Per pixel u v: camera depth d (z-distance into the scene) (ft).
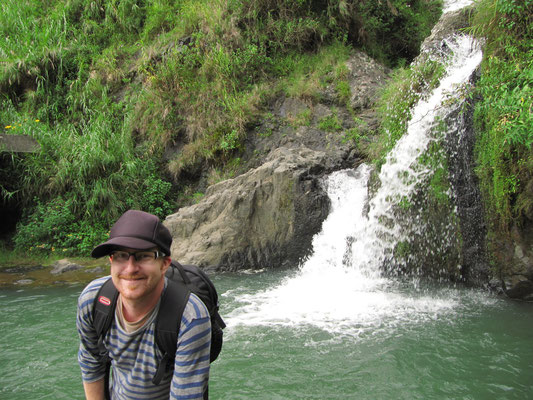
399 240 22.82
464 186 20.77
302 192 26.20
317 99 34.50
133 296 5.22
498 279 19.62
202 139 34.42
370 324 16.48
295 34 37.55
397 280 23.00
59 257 30.09
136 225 5.29
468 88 20.98
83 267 27.61
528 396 11.21
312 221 26.11
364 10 39.78
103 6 45.78
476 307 18.11
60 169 31.73
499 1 20.11
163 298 5.41
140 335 5.48
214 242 26.18
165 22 42.06
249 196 26.63
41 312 18.88
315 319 17.12
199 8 39.75
